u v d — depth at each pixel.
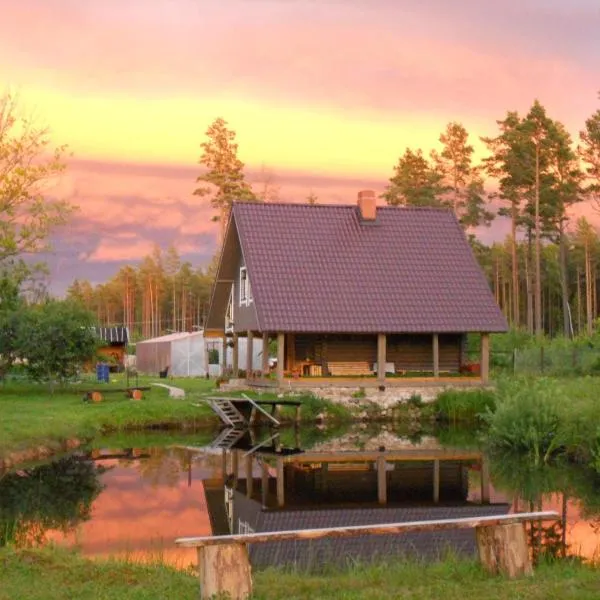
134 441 29.06
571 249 90.19
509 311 97.00
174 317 127.81
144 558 13.39
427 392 35.78
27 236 25.38
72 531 16.17
